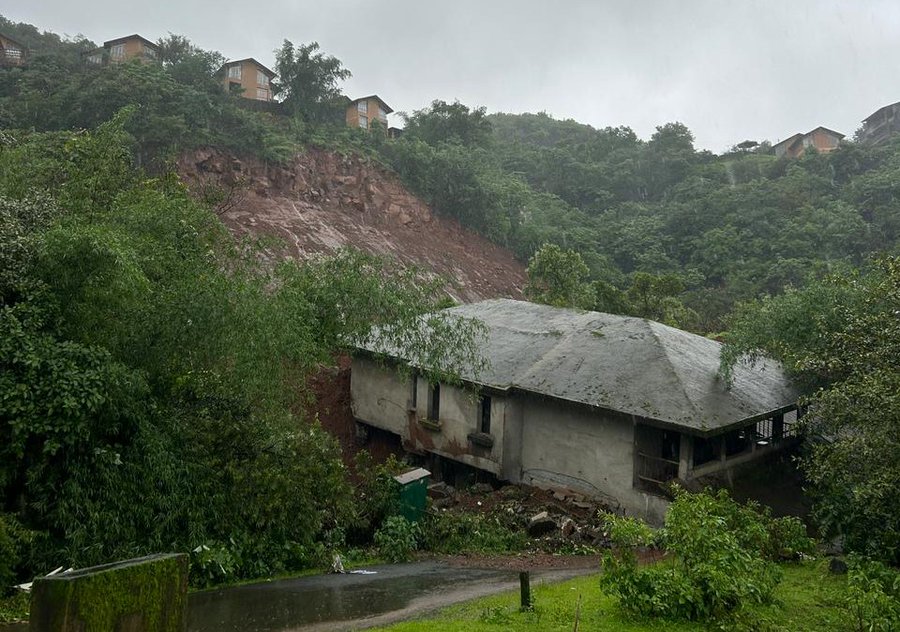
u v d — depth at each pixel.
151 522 9.45
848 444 9.12
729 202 61.94
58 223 10.48
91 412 9.01
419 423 18.42
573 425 15.79
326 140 52.50
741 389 15.44
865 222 53.22
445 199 57.88
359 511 12.70
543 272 33.22
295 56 55.62
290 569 10.79
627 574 7.46
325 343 14.16
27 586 8.13
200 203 14.94
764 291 47.94
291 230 42.91
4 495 8.98
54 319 9.66
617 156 83.56
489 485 16.94
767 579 7.88
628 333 17.38
